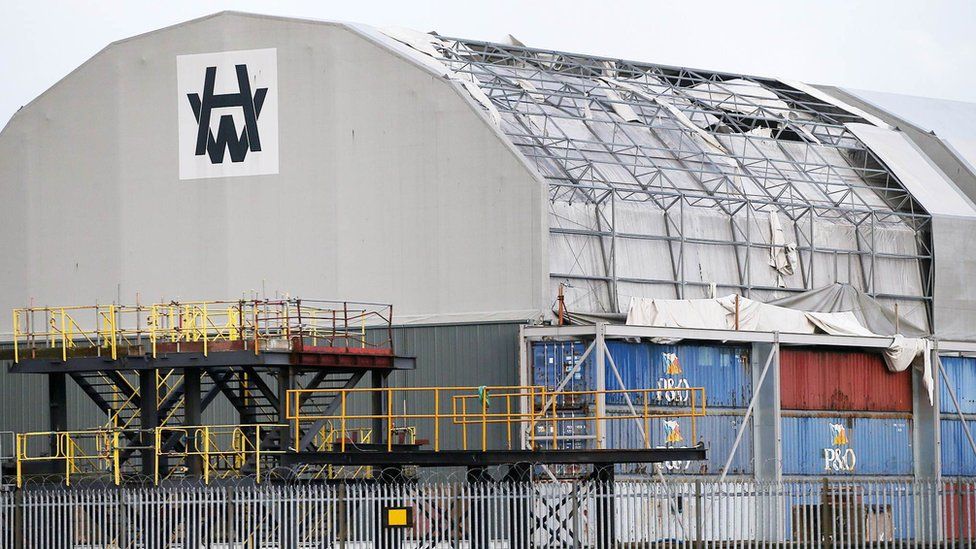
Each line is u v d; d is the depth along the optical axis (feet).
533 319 354.74
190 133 402.72
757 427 364.58
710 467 355.77
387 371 312.09
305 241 387.96
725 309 375.66
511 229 360.07
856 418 380.99
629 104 426.92
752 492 302.66
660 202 394.73
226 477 293.23
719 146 429.38
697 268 394.32
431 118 373.20
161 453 288.92
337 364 299.58
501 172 362.53
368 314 375.04
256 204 394.32
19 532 277.23
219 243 397.80
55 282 415.44
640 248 385.09
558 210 371.35
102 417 391.45
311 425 313.94
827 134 467.52
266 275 391.86
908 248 435.53
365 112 382.42
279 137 392.88
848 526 293.23
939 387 392.27
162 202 404.98
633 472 342.85
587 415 340.39
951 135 486.38
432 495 272.10
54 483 294.87
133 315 404.98
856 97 505.25
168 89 405.39
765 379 365.61
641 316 362.74
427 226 371.97
